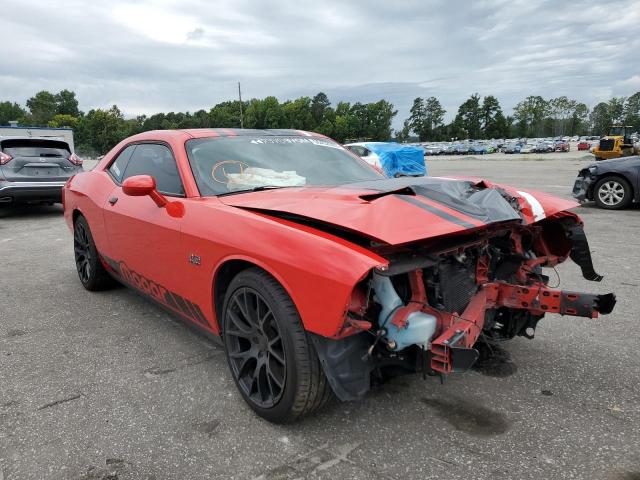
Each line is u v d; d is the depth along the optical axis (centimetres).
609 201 930
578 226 301
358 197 235
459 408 259
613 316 383
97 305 433
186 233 279
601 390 276
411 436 235
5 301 449
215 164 315
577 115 14412
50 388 288
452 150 7931
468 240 243
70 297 457
